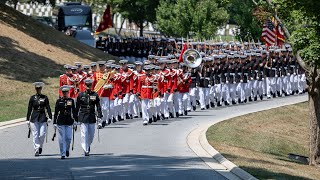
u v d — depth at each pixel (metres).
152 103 62.25
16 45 88.25
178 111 67.31
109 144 49.75
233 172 38.81
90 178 36.12
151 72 62.47
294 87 91.69
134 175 37.25
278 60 88.31
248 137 56.91
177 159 43.38
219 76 77.31
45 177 36.28
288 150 57.12
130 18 153.88
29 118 44.28
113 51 124.44
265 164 42.97
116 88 63.00
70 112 43.75
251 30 114.56
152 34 172.62
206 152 46.47
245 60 81.50
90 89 45.09
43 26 101.31
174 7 131.38
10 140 50.84
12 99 72.56
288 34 48.84
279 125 67.25
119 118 63.94
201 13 127.62
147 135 54.47
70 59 92.31
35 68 83.56
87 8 143.38
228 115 68.50
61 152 43.41
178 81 66.94
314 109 49.56
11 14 98.25
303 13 46.03
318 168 48.34
